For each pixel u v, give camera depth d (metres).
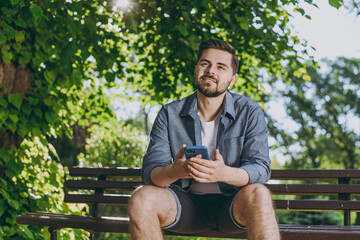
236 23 5.61
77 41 4.65
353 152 29.05
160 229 2.44
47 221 2.95
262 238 2.32
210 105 2.78
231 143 2.75
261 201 2.38
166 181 2.51
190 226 2.68
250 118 2.76
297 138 28.64
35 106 4.55
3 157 4.31
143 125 26.61
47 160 5.20
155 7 4.91
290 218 11.38
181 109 2.82
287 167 29.11
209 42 2.76
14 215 4.24
